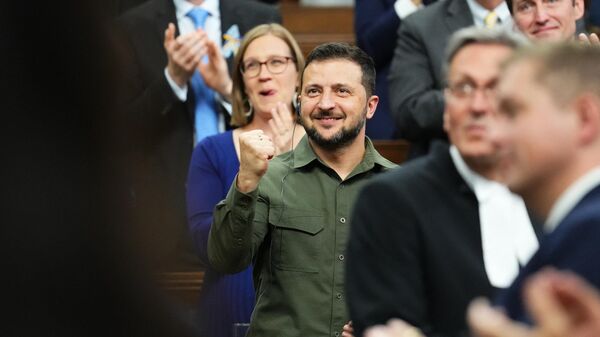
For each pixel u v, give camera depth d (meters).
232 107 10.81
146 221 1.45
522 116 3.70
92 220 1.41
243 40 10.78
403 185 5.18
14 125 1.38
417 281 5.06
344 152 8.26
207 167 9.75
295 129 10.21
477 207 5.20
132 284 1.42
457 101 5.15
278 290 7.90
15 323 1.38
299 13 17.44
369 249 5.11
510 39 5.21
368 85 8.45
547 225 3.77
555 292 1.93
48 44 1.38
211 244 7.71
